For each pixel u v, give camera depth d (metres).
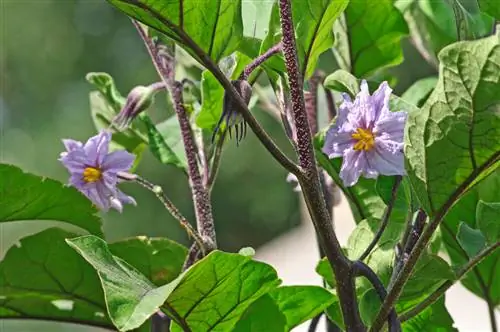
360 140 0.89
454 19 1.01
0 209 0.94
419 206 0.89
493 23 0.98
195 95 0.99
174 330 0.87
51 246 0.95
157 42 0.95
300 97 0.82
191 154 0.93
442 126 0.82
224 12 0.85
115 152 0.95
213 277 0.83
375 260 0.93
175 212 0.90
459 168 0.82
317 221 0.82
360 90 0.93
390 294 0.81
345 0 0.88
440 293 0.87
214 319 0.86
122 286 0.79
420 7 1.02
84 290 0.96
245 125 0.82
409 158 0.83
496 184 0.98
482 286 1.01
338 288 0.82
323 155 0.96
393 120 0.88
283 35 0.83
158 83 0.97
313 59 0.89
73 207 0.95
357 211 0.97
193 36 0.85
